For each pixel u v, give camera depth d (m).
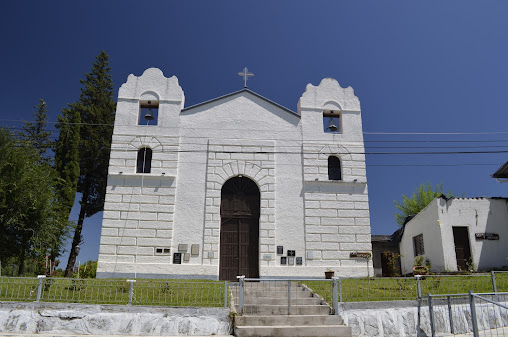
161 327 12.66
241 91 23.50
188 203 21.33
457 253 22.52
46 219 21.77
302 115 23.39
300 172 22.39
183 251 20.61
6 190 20.17
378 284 16.89
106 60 36.88
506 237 22.73
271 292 15.72
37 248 21.39
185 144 22.27
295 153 22.69
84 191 33.00
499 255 22.38
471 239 22.47
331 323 12.98
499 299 15.37
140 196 21.17
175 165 21.83
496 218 22.97
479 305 14.88
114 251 20.33
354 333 13.17
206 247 20.72
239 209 22.02
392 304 13.96
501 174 24.55
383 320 13.58
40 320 12.62
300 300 14.45
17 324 12.55
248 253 21.42
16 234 21.14
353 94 24.17
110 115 35.53
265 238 21.14
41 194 21.44
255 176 22.06
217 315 12.90
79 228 31.47
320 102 23.77
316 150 22.78
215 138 22.47
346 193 22.23
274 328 12.13
